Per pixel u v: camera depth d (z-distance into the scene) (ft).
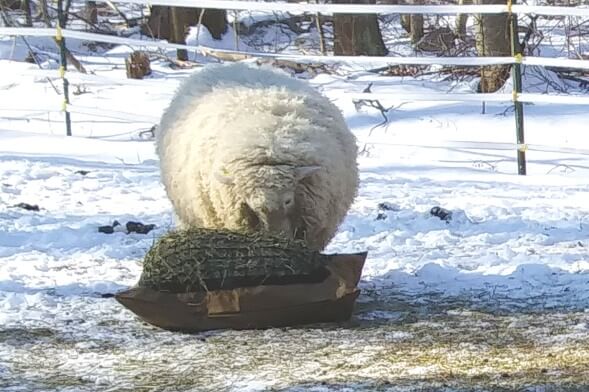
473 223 34.35
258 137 24.80
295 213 25.45
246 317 23.17
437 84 69.21
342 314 23.65
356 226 33.96
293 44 92.73
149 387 19.63
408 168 46.78
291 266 23.39
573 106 60.13
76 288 27.14
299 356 21.34
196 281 23.26
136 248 31.55
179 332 23.39
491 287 26.68
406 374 19.85
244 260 23.34
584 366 20.01
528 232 32.96
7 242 32.63
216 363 21.04
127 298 23.25
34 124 58.54
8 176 43.45
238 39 90.27
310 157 24.81
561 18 81.87
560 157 50.62
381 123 58.03
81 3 101.91
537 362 20.40
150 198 39.63
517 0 77.46
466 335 22.59
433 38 79.25
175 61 78.28
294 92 27.02
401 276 27.84
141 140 53.78
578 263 28.66
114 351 22.06
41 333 23.38
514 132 55.62
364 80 69.62
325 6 48.78
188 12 90.12
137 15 102.63
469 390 18.78
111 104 63.10
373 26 81.10
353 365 20.59
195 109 27.43
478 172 45.96
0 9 81.92
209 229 24.07
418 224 34.14
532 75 68.74
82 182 42.63
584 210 36.68
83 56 83.51
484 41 67.36
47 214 36.81
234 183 24.84
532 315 24.07
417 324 23.54
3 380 20.17
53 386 19.80
